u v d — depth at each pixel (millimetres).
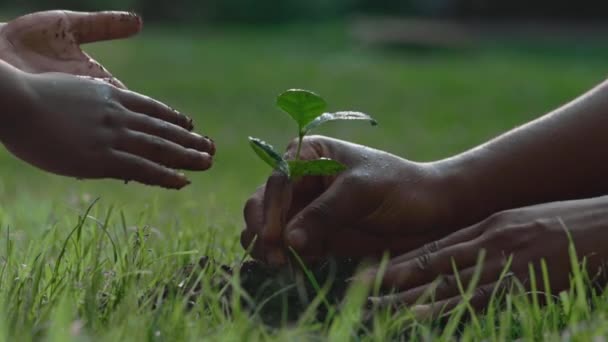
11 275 1332
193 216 1850
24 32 1381
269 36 11820
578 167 1464
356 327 1236
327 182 1398
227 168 3916
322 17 14062
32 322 1186
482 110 6445
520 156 1460
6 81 1238
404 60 10008
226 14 13719
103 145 1263
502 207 1464
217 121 5699
